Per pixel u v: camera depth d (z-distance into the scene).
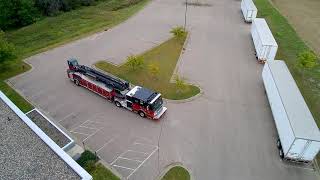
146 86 35.16
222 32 49.84
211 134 28.42
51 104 32.59
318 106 32.47
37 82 36.50
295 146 23.58
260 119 30.45
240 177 24.14
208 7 61.19
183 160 25.58
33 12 58.09
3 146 21.95
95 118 30.47
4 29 54.62
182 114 30.94
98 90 33.19
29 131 23.41
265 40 39.81
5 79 37.03
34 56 42.50
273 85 30.34
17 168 20.17
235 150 26.70
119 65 39.72
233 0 65.69
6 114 25.23
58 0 61.28
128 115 30.88
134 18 55.34
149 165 25.03
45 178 19.44
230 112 31.34
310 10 59.66
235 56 42.41
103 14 58.94
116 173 24.25
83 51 43.59
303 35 49.16
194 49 44.09
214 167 24.98
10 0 53.97
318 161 25.80
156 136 28.09
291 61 41.06
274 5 62.12
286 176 24.38
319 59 41.72
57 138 25.88
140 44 45.41
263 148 26.98
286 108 26.16
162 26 51.75
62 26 53.78
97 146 26.95
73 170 20.05
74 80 35.59
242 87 35.47
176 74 37.59
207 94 34.06
